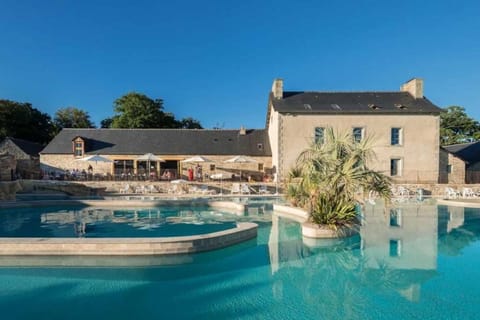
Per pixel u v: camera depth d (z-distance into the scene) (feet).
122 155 100.73
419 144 92.63
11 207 52.06
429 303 17.62
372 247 29.27
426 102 96.68
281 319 16.06
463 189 78.43
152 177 95.04
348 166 32.89
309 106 94.32
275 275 22.29
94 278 21.38
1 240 24.89
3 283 20.43
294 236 33.68
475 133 164.86
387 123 92.38
